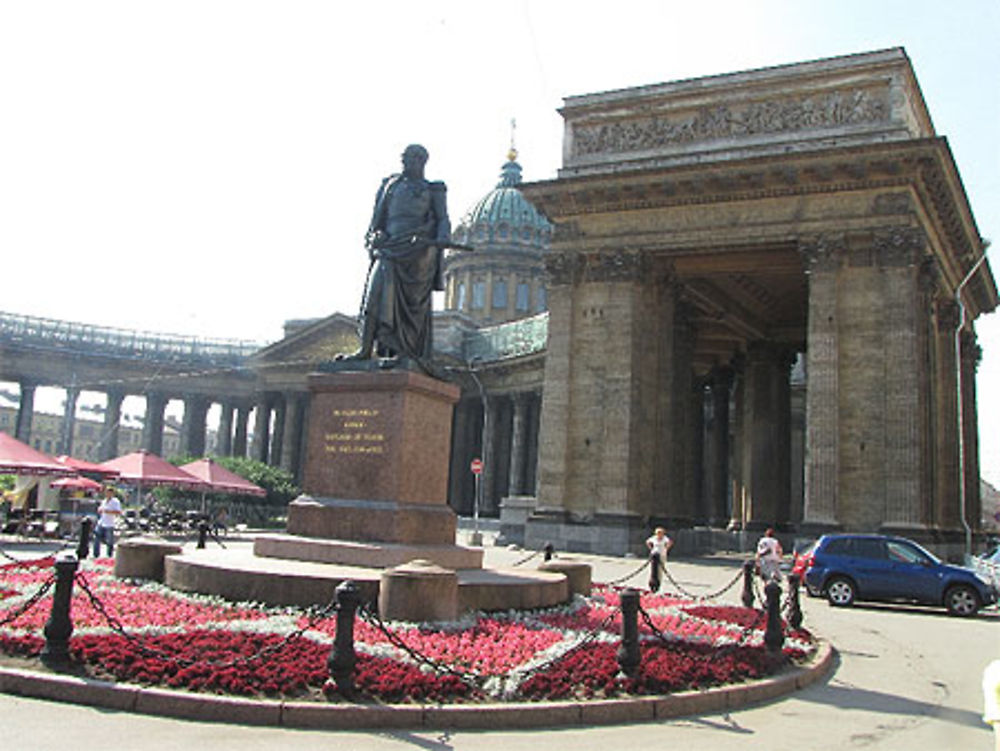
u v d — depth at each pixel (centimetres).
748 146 4291
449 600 1366
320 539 1636
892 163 3856
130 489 7900
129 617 1298
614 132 4650
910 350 3803
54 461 3875
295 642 1153
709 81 4428
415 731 937
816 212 4066
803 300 5588
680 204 4369
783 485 5872
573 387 4525
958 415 4684
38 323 10588
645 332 4500
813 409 3912
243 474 7150
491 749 884
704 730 1016
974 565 3453
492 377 9112
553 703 1017
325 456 1703
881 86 4088
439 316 9950
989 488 13075
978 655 1783
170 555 1666
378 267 1808
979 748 1016
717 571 3509
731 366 6588
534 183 4606
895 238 3884
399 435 1652
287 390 9725
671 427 4575
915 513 3697
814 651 1588
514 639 1275
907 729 1092
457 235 11494
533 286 11044
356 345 9431
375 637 1212
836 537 2741
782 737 1006
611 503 4316
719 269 4766
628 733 980
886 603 2809
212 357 10781
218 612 1356
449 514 1741
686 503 5009
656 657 1262
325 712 934
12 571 1858
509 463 9150
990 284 5544
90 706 953
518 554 4012
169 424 17900
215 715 932
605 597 1952
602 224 4562
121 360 10500
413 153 1909
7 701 951
